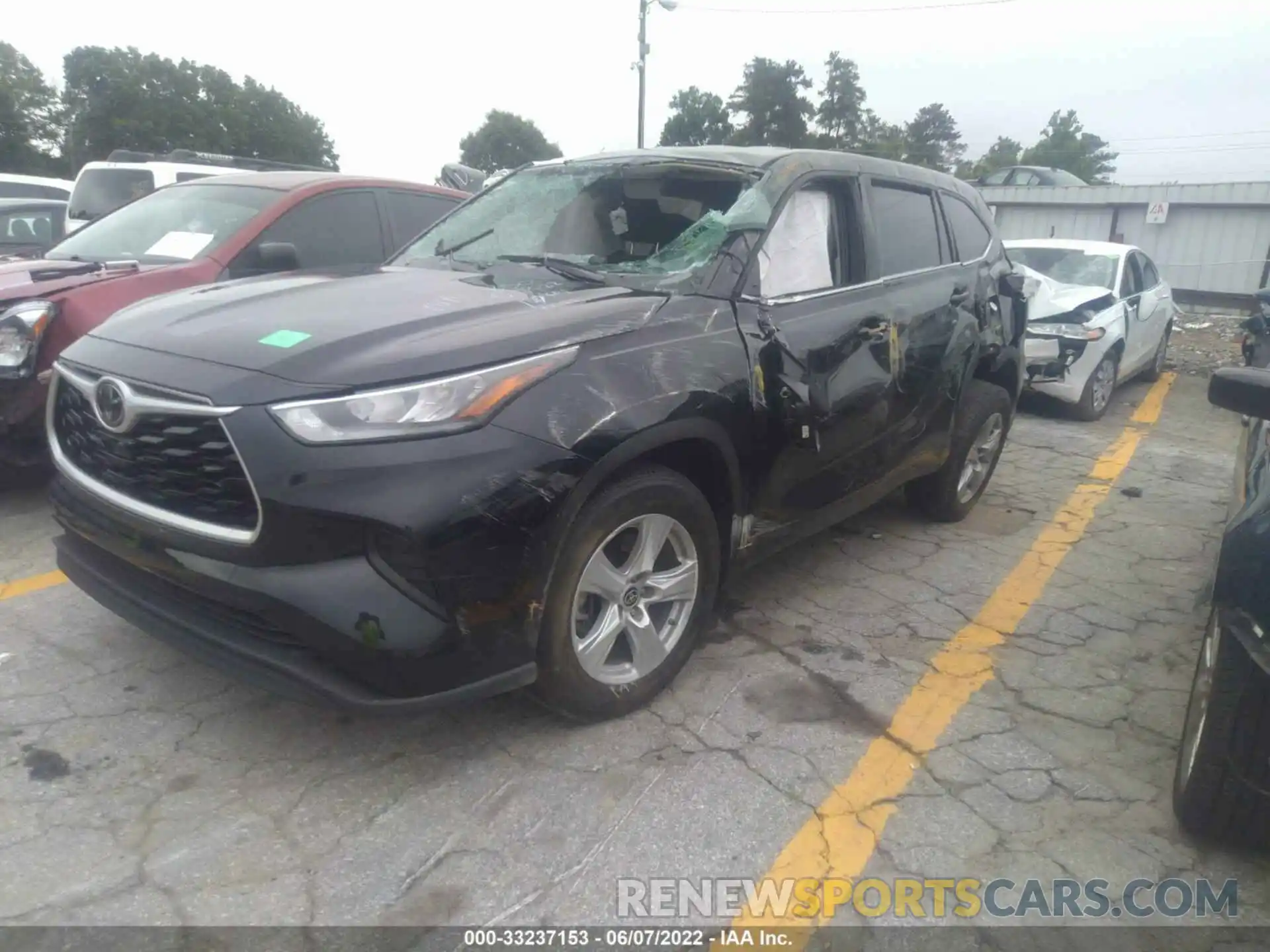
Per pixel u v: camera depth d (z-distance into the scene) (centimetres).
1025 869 250
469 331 266
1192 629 399
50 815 253
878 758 294
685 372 291
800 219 366
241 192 571
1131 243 2073
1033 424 827
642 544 292
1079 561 474
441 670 245
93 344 290
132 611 272
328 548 238
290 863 240
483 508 241
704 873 243
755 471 327
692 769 284
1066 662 364
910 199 443
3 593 381
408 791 269
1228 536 246
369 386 240
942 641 377
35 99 5950
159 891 229
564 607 270
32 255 612
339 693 239
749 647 363
